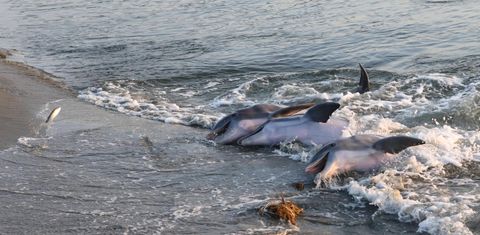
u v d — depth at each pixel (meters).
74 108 17.53
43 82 20.70
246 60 22.77
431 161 12.16
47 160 13.23
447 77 18.28
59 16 34.75
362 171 12.11
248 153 13.80
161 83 20.50
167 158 13.51
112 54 25.08
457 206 10.16
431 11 29.08
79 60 24.31
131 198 11.26
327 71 20.05
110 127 15.77
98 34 29.39
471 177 11.58
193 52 24.55
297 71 20.92
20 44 27.91
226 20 30.83
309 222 10.16
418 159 12.30
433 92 17.23
